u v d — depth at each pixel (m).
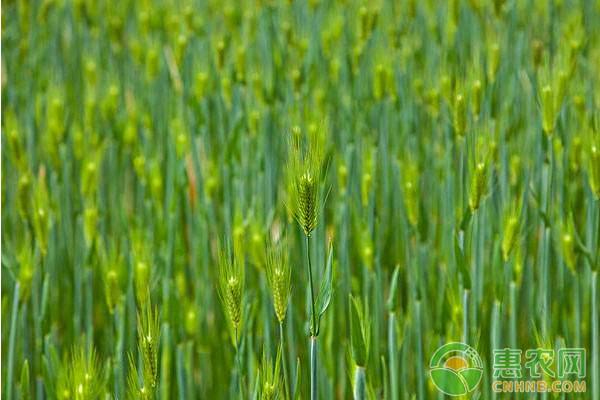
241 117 2.26
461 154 1.97
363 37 2.42
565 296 2.15
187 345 2.06
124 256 1.99
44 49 3.04
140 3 3.16
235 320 1.77
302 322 2.20
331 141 2.45
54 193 2.23
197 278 2.21
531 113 2.34
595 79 2.34
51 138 2.20
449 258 2.10
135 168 2.30
